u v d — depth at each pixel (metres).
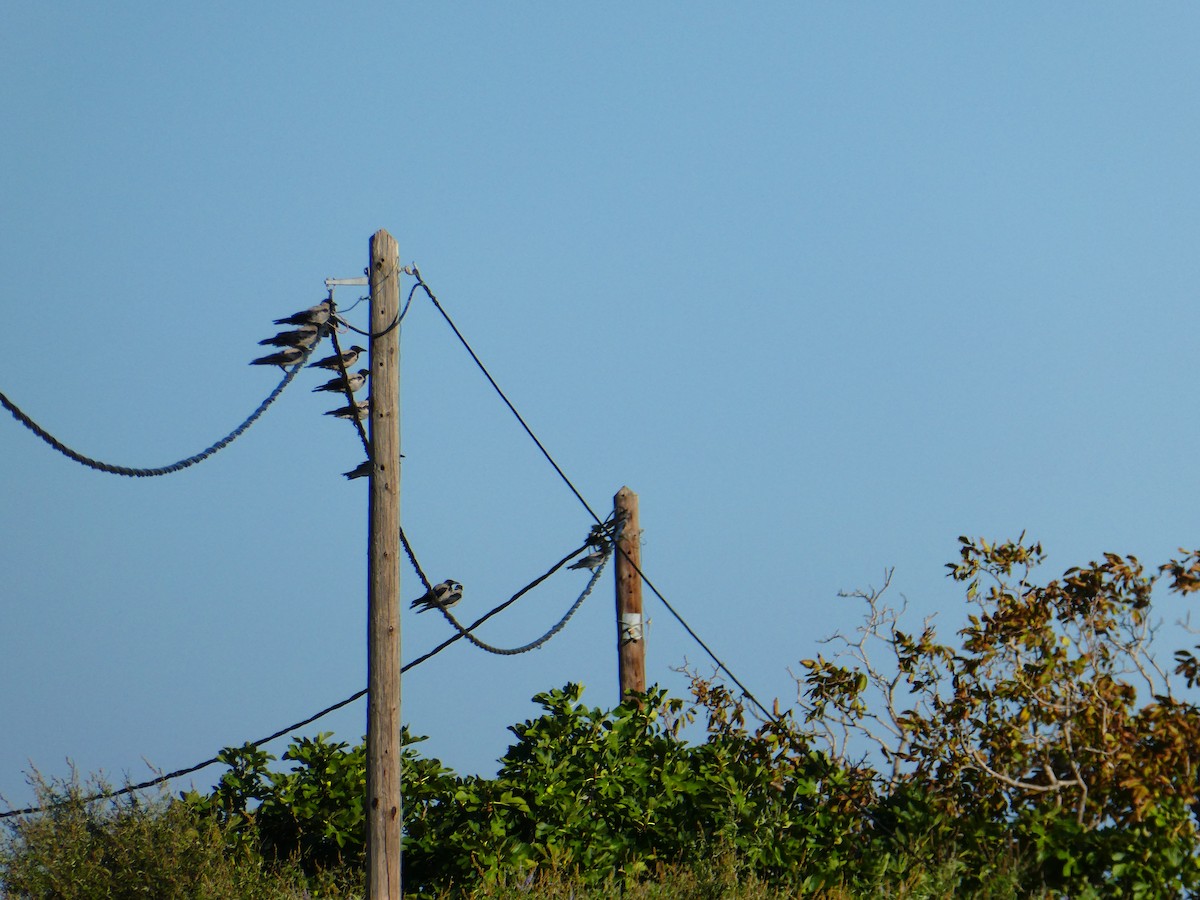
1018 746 53.16
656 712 63.31
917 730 55.00
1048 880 50.12
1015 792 53.22
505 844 56.84
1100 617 52.84
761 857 55.22
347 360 54.47
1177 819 49.34
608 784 58.22
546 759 59.19
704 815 57.56
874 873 52.00
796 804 57.75
